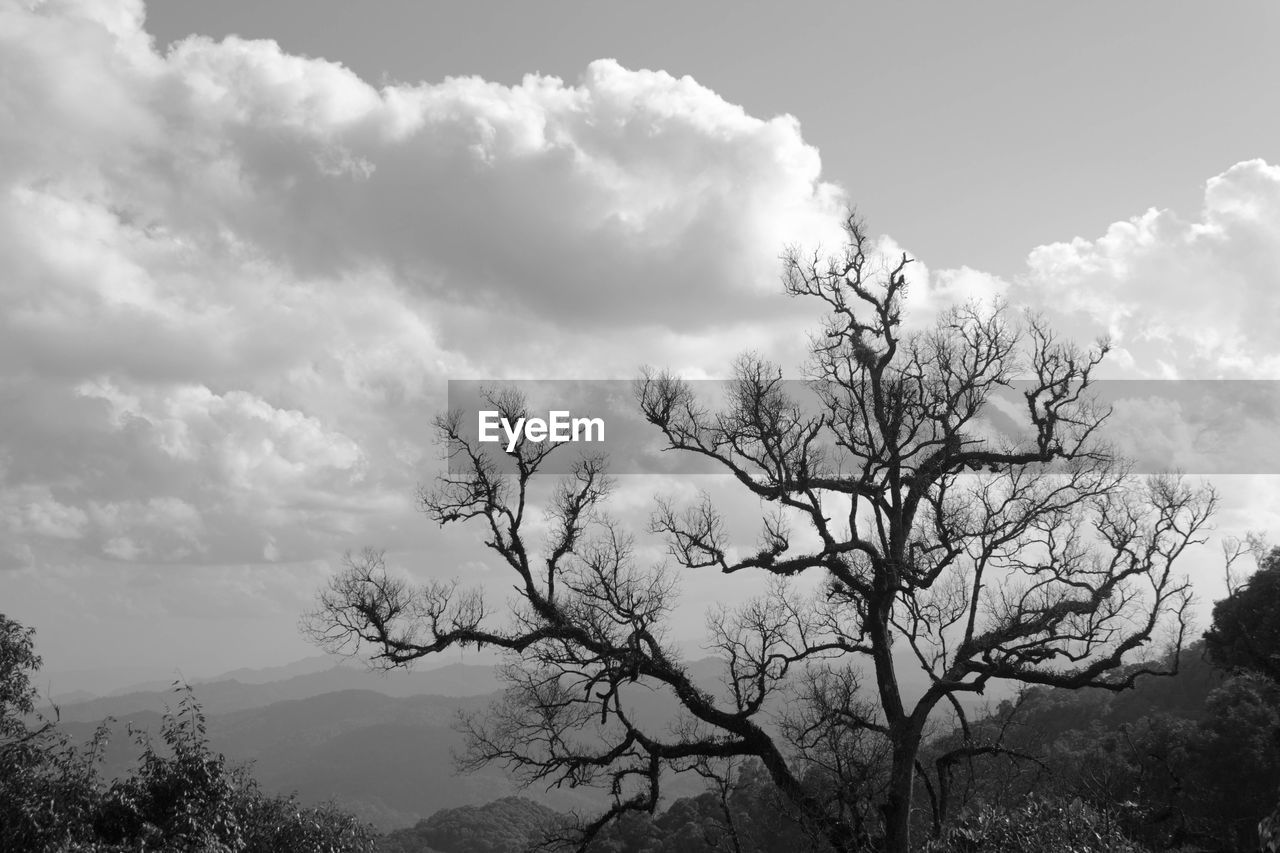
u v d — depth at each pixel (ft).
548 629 86.99
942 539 92.63
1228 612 171.63
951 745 106.42
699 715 89.56
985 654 91.40
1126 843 84.33
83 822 73.26
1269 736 167.43
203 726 81.61
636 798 91.09
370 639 85.81
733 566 91.86
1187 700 245.04
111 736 79.41
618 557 90.63
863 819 90.02
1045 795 92.22
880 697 90.53
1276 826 33.63
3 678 81.71
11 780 72.23
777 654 91.76
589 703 88.79
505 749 88.43
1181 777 164.55
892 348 93.86
